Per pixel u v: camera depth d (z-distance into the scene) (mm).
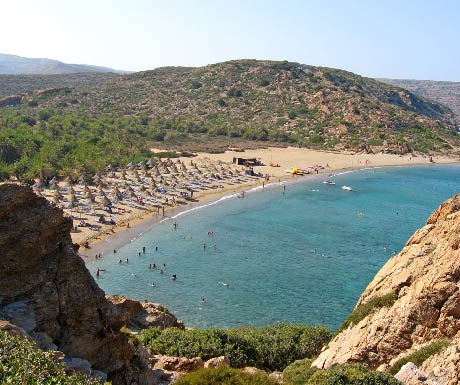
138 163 141000
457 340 23156
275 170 156250
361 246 79375
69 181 106750
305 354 36000
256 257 72438
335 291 60125
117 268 65688
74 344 19297
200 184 125375
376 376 21969
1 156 118062
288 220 95562
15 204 19281
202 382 22297
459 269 25188
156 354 30406
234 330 40312
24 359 15438
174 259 70250
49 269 19531
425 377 21344
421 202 118188
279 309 54375
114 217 89375
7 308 17969
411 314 25906
